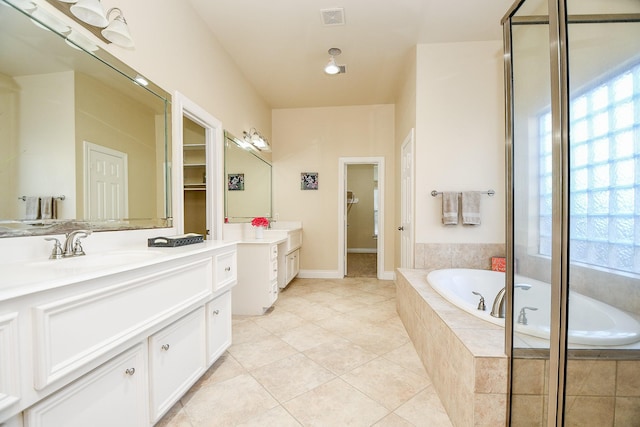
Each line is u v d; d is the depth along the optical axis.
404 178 3.55
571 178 1.02
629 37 1.14
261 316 2.87
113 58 1.50
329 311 3.02
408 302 2.45
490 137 2.89
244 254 2.90
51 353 0.80
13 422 0.75
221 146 2.77
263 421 1.41
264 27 2.57
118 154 1.55
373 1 2.28
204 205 3.08
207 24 2.51
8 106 1.06
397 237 4.10
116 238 1.53
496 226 2.90
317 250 4.59
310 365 1.94
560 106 1.03
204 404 1.54
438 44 2.89
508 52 1.28
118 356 1.08
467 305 1.74
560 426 1.03
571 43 1.06
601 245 1.09
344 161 4.52
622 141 1.13
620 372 1.06
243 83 3.41
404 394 1.63
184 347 1.47
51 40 1.20
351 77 3.57
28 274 0.91
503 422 1.21
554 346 1.04
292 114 4.60
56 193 1.23
